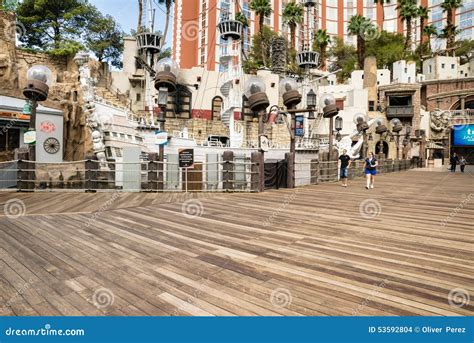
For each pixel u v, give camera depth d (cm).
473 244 497
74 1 3353
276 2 7138
